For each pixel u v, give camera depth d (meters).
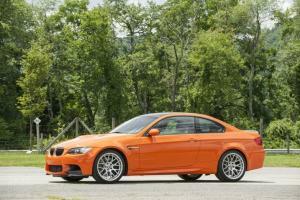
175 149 14.77
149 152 14.49
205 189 12.27
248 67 81.44
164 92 83.62
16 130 72.75
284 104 81.56
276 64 81.88
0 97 74.50
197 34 80.50
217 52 76.19
